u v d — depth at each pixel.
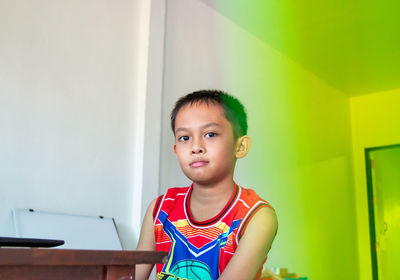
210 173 0.87
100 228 2.27
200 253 0.85
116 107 2.57
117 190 2.49
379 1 3.40
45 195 2.17
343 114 5.27
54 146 2.25
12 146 2.08
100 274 0.52
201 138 0.88
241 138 0.93
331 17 3.65
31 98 2.20
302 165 4.31
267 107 3.91
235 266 0.78
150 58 2.74
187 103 0.91
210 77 3.32
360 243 5.13
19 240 0.60
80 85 2.42
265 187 3.69
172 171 2.82
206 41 3.36
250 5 3.46
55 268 0.48
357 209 5.24
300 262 4.01
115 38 2.65
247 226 0.84
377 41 4.06
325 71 4.71
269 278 2.37
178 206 0.93
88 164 2.38
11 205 2.03
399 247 5.23
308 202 4.30
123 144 2.57
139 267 0.92
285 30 3.85
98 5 2.60
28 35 2.23
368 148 5.29
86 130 2.40
